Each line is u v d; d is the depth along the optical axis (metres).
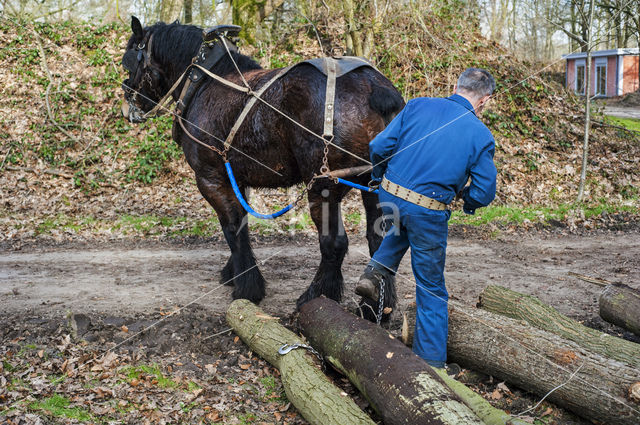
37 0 14.05
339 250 4.25
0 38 12.97
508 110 11.62
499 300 4.16
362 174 4.02
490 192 3.31
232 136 4.42
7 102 11.66
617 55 26.28
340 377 3.56
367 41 11.61
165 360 3.91
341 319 3.52
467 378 3.61
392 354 3.04
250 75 4.51
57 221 8.40
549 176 10.13
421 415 2.63
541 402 3.34
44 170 10.30
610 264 6.46
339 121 3.84
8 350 4.01
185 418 3.22
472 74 3.42
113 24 13.66
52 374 3.71
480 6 15.20
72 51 12.94
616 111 18.31
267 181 4.54
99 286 5.61
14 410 3.22
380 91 3.83
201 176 4.88
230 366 3.86
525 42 20.72
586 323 4.51
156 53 5.23
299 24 13.41
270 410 3.34
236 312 4.23
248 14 13.04
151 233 7.95
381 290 3.71
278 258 6.73
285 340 3.69
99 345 4.14
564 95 12.54
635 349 3.40
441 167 3.28
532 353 3.32
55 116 11.47
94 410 3.26
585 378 3.08
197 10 16.67
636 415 2.86
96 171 10.41
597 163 10.52
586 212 8.84
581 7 9.38
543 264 6.48
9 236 7.68
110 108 11.68
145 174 10.36
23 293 5.37
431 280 3.45
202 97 4.75
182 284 5.69
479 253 6.98
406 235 3.58
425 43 12.55
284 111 4.08
